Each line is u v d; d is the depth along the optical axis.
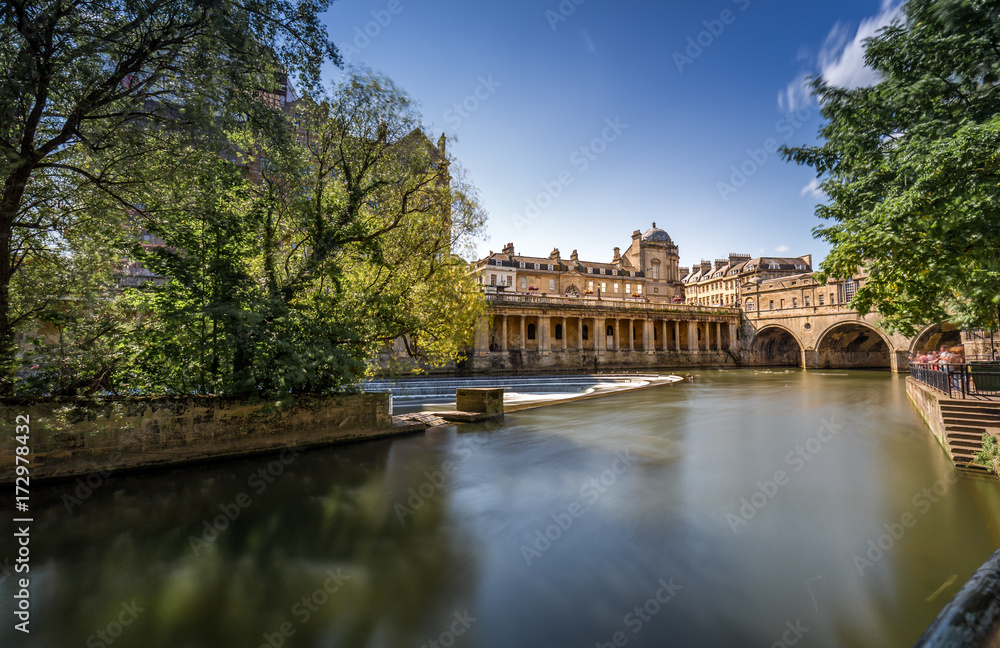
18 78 7.75
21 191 8.88
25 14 7.79
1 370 8.88
